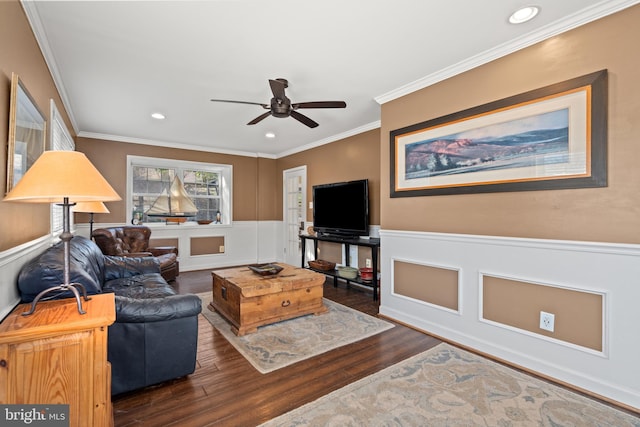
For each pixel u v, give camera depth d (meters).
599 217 1.86
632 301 1.75
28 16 1.79
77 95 3.15
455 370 2.11
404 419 1.60
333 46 2.28
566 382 1.97
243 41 2.20
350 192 4.37
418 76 2.76
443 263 2.66
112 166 4.90
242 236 6.23
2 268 1.37
